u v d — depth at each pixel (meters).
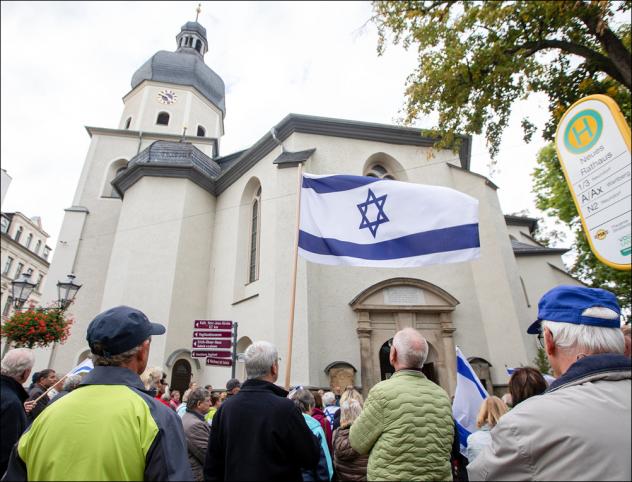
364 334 12.70
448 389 12.62
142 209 17.42
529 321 13.88
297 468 2.72
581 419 1.46
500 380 13.10
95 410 1.97
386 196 6.26
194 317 16.45
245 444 2.63
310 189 6.60
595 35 9.27
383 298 13.24
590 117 2.01
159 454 1.93
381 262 5.96
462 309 14.01
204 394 4.54
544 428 1.48
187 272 16.88
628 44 10.04
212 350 9.45
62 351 18.75
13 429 2.95
